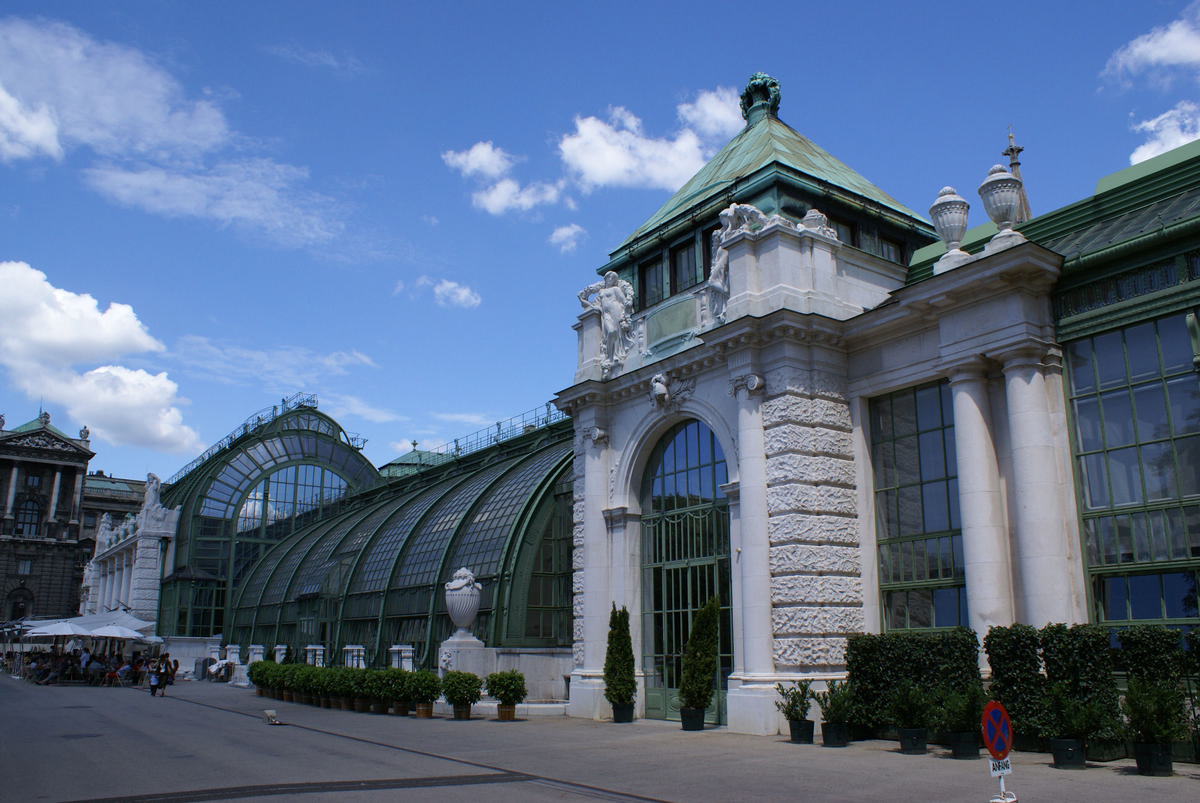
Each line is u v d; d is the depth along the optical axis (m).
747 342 23.28
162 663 50.31
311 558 54.47
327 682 32.38
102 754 18.53
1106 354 18.66
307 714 29.53
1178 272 17.62
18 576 113.00
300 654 49.06
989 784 13.30
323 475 75.38
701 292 26.20
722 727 23.33
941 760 16.16
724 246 25.00
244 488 71.38
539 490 35.31
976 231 24.72
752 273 24.25
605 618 27.84
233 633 61.31
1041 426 18.75
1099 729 14.95
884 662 19.52
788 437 22.41
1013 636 17.00
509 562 34.06
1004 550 19.23
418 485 54.59
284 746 19.88
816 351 23.23
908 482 22.34
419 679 28.16
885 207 28.12
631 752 18.31
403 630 39.44
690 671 23.22
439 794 13.09
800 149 29.14
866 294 25.30
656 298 29.17
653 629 27.08
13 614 111.94
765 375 23.31
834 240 24.73
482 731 23.25
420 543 41.56
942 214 21.62
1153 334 17.97
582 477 29.31
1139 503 17.69
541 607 33.84
